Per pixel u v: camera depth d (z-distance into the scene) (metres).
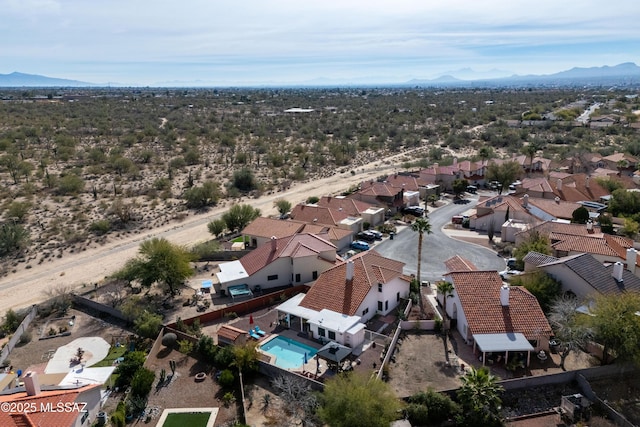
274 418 34.56
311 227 68.50
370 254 53.09
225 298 54.59
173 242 76.25
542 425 33.31
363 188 92.00
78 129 179.50
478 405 32.41
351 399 31.02
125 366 39.50
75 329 49.16
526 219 73.94
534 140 157.38
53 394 32.38
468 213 87.31
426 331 45.97
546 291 46.28
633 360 36.53
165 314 50.91
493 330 41.31
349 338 42.34
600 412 34.53
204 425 34.06
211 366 41.50
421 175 107.50
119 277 56.66
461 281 45.84
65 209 92.25
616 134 172.25
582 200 85.56
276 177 121.94
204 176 121.50
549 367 39.69
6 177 113.06
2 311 55.16
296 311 46.66
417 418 33.19
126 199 100.06
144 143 161.62
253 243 70.38
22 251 73.25
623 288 45.88
